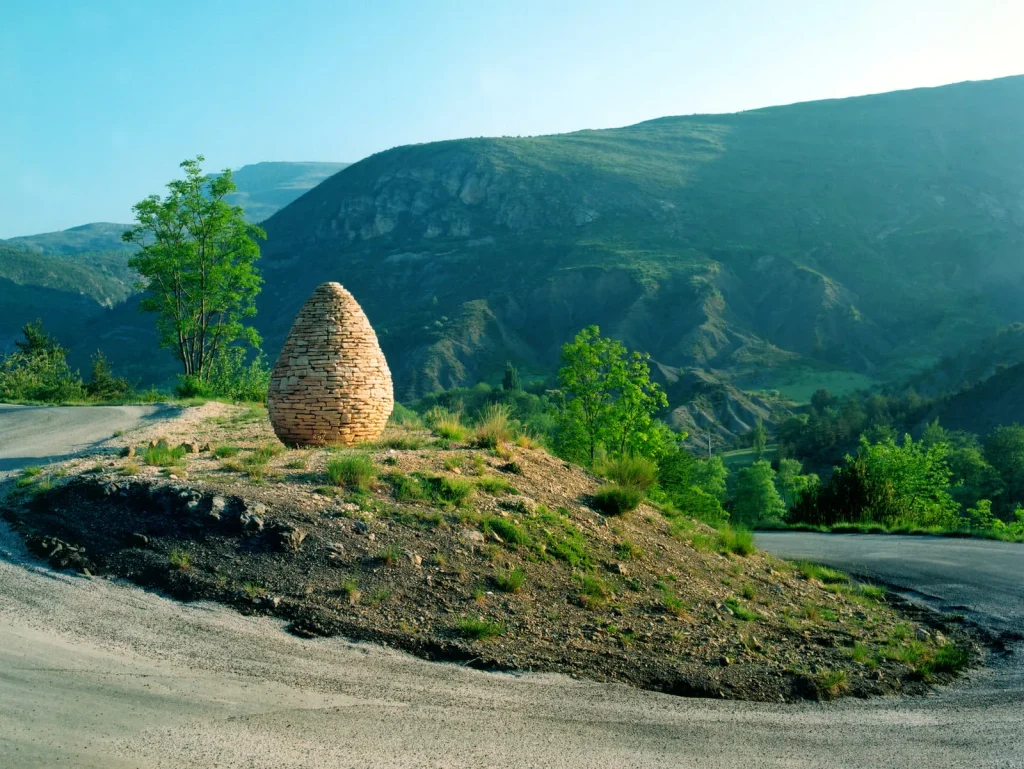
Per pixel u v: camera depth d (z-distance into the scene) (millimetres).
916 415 103375
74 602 7391
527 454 14773
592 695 6926
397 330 193000
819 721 6969
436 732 5895
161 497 9203
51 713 5559
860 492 26703
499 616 8281
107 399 39000
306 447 13266
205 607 7547
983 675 8836
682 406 127875
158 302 37125
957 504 36625
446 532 9828
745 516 59969
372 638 7387
